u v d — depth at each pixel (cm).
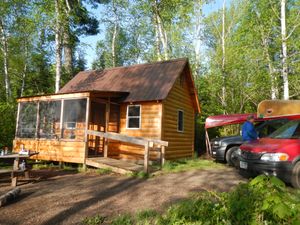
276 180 333
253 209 348
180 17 2298
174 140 1622
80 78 1977
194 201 507
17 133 1470
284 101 1196
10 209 600
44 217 551
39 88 3069
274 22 2214
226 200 409
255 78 2381
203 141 2272
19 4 2214
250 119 1048
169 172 1085
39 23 1853
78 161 1237
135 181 910
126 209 595
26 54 2902
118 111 1581
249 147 824
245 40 2473
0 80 2694
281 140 793
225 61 2469
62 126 1319
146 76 1659
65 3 2131
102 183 884
